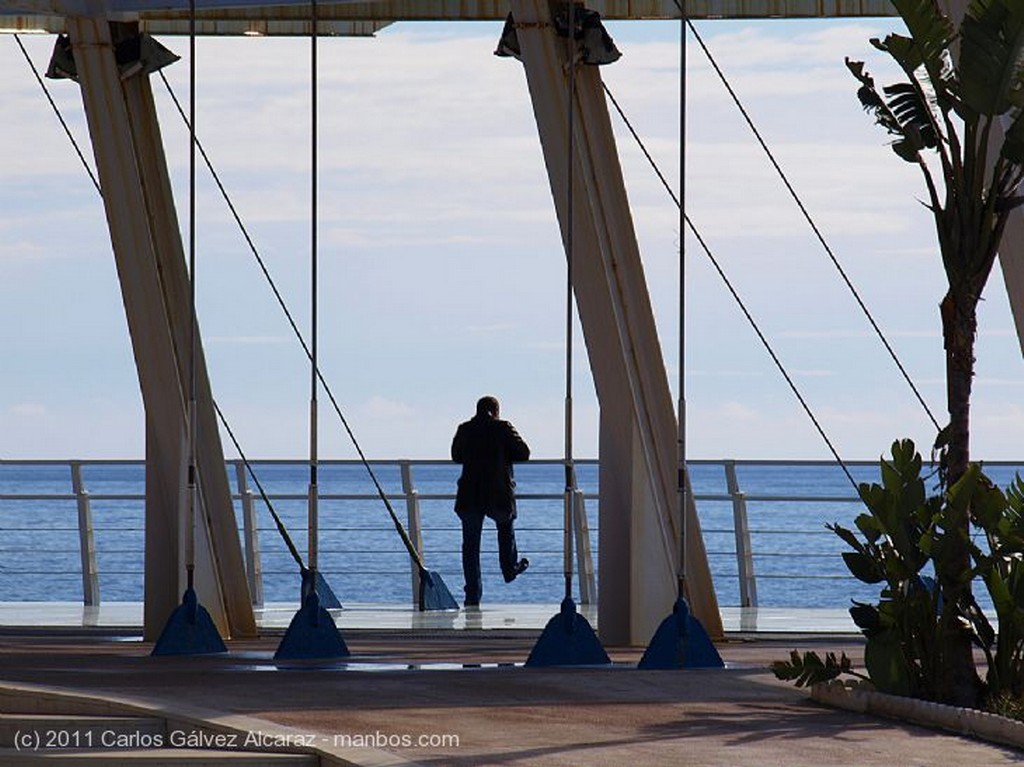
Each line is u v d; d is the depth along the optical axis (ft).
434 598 213.66
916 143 118.93
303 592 152.76
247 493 224.33
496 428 219.20
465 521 219.00
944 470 119.65
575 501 225.56
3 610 213.66
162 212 183.11
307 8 199.41
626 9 200.44
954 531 115.75
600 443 173.06
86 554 224.33
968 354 118.52
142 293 179.73
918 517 116.57
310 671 131.54
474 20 199.41
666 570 173.06
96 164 178.60
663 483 173.88
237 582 185.47
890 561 116.37
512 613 208.74
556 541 346.13
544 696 116.78
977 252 117.91
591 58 168.96
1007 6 113.50
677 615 138.51
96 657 147.84
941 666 115.03
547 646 138.72
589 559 224.74
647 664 136.77
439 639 176.76
